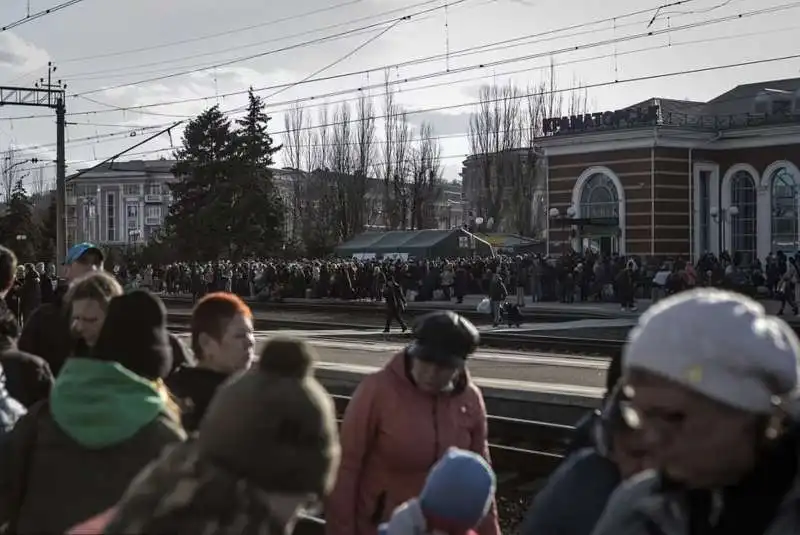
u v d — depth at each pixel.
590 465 2.85
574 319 29.31
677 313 1.91
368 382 4.28
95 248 6.22
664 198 42.34
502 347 21.12
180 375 4.02
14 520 3.46
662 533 2.01
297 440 2.16
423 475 4.18
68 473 3.22
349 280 39.97
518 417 11.62
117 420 3.21
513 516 8.37
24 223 66.31
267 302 41.12
